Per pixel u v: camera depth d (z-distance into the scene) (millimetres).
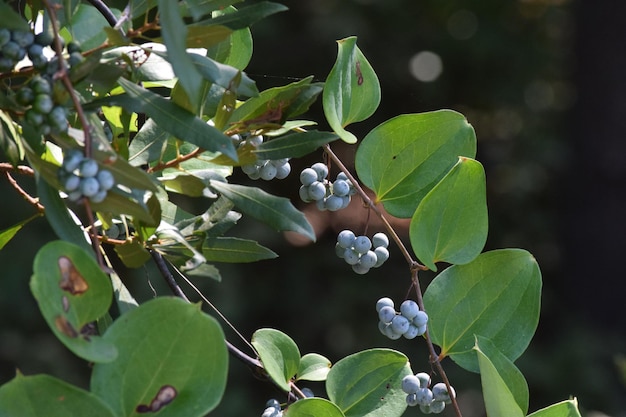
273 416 2600
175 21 2496
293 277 7961
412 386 2621
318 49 8219
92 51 2541
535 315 2631
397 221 6082
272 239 7414
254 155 2566
